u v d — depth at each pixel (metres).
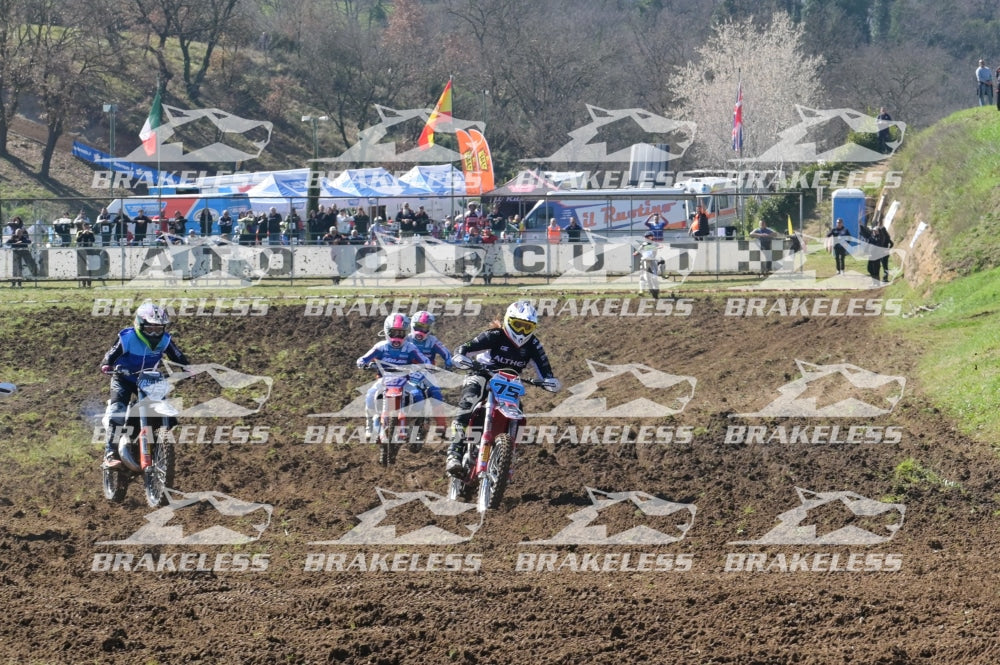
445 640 16.67
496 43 180.88
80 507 26.25
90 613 18.23
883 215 80.38
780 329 47.56
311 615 18.09
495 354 20.95
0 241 63.59
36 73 130.25
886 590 18.98
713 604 18.34
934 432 30.52
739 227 91.12
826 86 167.00
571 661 15.66
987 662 14.95
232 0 168.12
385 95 171.88
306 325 48.19
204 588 20.14
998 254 49.72
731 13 199.50
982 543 22.00
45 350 43.84
